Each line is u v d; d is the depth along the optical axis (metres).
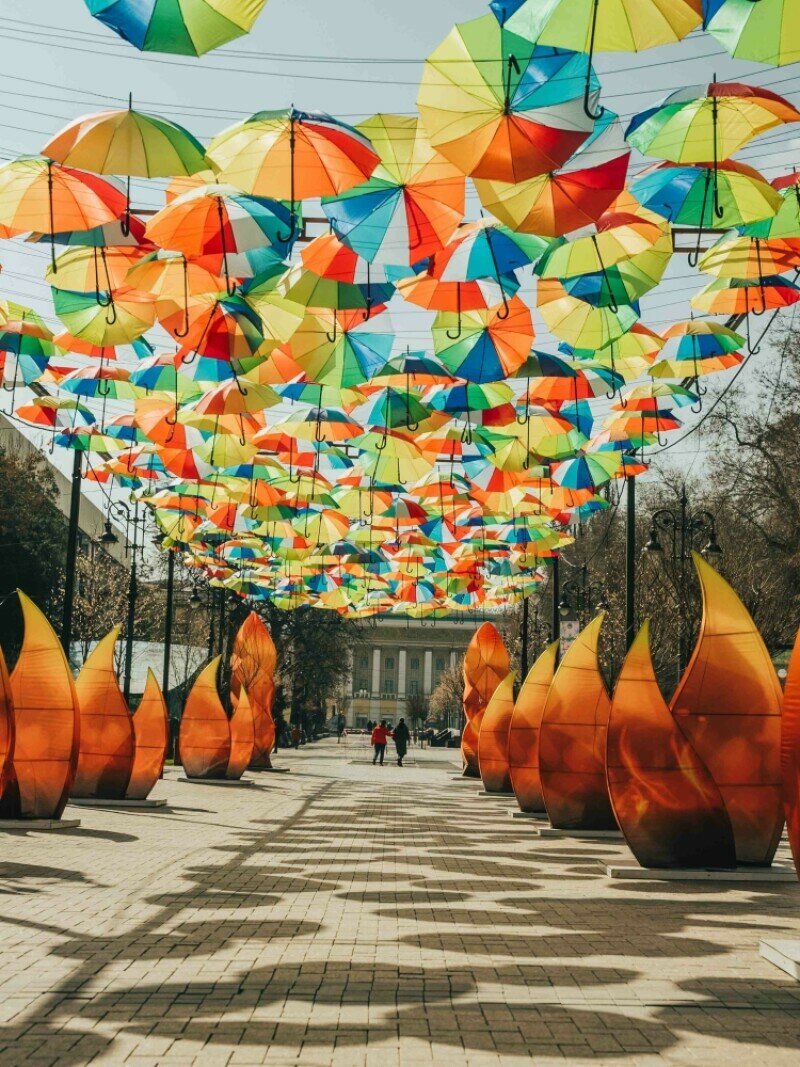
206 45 6.12
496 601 34.38
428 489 19.31
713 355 12.66
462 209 8.04
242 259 9.20
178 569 50.97
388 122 7.62
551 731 15.63
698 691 11.70
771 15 5.80
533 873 11.67
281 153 7.35
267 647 34.16
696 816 11.48
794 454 31.30
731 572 30.52
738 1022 5.73
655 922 8.74
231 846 13.61
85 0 5.99
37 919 8.35
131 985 6.34
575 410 15.05
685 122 7.17
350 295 9.69
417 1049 5.19
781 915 9.17
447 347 10.80
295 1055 5.07
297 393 13.55
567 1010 5.94
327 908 9.14
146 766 19.31
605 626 34.59
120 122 7.42
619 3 5.80
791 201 8.69
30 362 13.91
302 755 51.09
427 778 32.69
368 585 30.34
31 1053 5.05
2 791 12.64
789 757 7.50
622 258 8.85
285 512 20.80
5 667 12.76
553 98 6.42
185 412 14.49
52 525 45.47
